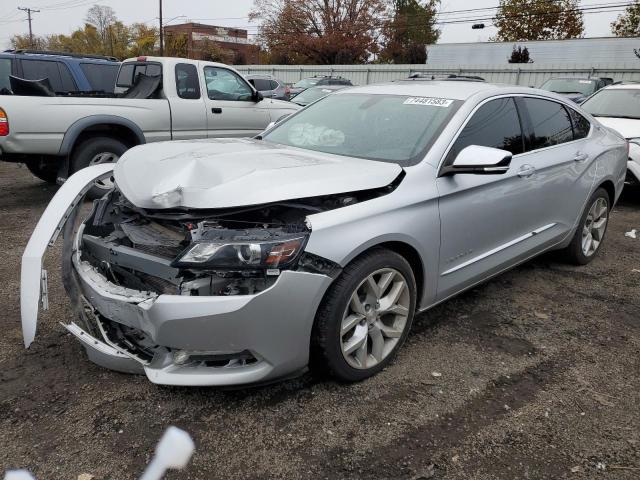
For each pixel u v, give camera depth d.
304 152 3.52
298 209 2.88
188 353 2.57
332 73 35.75
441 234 3.26
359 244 2.75
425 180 3.18
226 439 2.56
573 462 2.49
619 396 3.01
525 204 3.96
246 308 2.49
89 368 3.11
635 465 2.48
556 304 4.21
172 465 2.39
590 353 3.47
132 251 2.85
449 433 2.65
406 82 4.34
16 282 4.34
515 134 3.95
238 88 8.50
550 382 3.12
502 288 4.49
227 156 3.12
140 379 3.00
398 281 3.08
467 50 34.00
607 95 8.80
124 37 63.00
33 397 2.83
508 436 2.64
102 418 2.68
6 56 8.27
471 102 3.65
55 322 3.63
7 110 6.12
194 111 7.83
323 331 2.75
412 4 55.44
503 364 3.29
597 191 4.92
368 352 3.08
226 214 2.65
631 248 5.73
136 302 2.60
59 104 6.50
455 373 3.17
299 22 49.19
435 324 3.79
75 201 3.18
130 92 8.02
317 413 2.76
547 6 44.81
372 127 3.71
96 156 7.02
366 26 48.09
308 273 2.61
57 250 5.02
